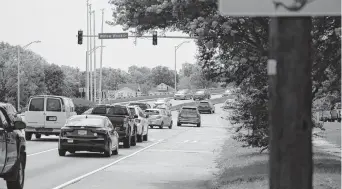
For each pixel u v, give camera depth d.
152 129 69.19
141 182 21.66
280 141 5.38
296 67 5.32
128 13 18.44
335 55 17.69
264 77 20.19
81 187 19.86
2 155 15.56
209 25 17.14
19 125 16.83
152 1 18.06
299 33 5.31
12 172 16.86
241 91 23.02
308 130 5.37
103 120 32.31
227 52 20.00
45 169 25.56
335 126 60.72
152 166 27.80
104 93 122.00
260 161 24.52
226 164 26.61
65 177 22.73
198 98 160.88
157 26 19.06
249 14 5.22
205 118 105.19
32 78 152.00
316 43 17.52
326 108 23.47
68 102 44.94
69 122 32.03
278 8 5.24
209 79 21.56
